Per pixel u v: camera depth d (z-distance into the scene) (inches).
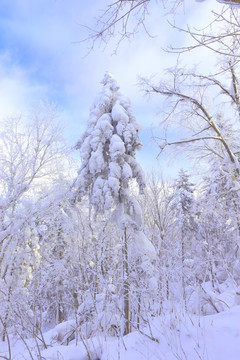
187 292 181.8
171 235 590.6
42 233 565.9
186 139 418.0
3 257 501.4
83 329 215.9
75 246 363.6
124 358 141.9
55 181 551.5
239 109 374.0
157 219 608.1
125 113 430.6
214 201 438.9
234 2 79.7
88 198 479.2
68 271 295.0
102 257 308.8
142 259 346.6
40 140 544.4
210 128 419.2
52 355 171.8
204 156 449.4
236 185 388.2
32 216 515.8
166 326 157.6
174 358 127.6
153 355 136.6
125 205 415.5
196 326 150.5
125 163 413.4
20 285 475.8
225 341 129.0
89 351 161.8
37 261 501.0
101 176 432.5
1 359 183.5
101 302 225.6
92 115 461.7
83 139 475.5
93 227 413.1
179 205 696.4
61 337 249.3
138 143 413.7
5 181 529.7
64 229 417.4
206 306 183.6
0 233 499.8
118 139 412.8
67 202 499.8
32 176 534.6
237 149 449.1
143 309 179.6
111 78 478.9
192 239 640.4
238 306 170.9
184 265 190.2
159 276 188.2
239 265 275.7
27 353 188.9
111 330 197.3
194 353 126.4
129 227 391.5
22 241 523.8
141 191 435.5
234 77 325.1
